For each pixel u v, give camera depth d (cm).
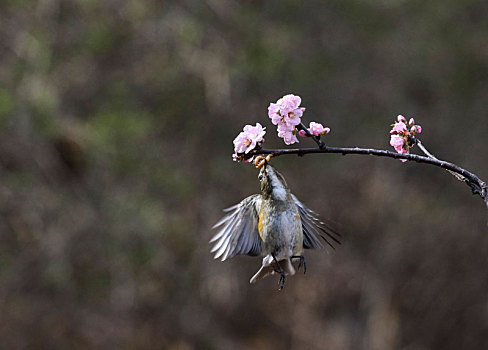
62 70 1570
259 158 454
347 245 1792
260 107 1727
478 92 1844
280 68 1691
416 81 1850
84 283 1549
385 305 1783
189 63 1609
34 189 1484
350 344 1758
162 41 1622
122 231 1516
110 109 1591
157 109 1683
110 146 1478
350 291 1791
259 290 1756
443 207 1798
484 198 427
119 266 1545
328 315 1791
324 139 1783
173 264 1655
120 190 1552
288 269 475
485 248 1756
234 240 475
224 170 1708
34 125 1448
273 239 467
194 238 1683
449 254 1777
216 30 1659
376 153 435
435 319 1775
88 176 1541
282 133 425
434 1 1828
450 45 1820
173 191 1612
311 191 1767
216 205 1694
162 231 1564
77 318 1558
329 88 1805
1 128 1436
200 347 1678
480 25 1850
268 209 471
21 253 1499
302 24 1784
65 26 1587
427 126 1828
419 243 1784
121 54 1638
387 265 1789
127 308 1591
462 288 1767
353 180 1789
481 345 1748
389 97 1819
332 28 1802
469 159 1820
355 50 1827
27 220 1494
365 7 1786
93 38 1557
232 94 1694
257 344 1744
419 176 1825
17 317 1523
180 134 1702
